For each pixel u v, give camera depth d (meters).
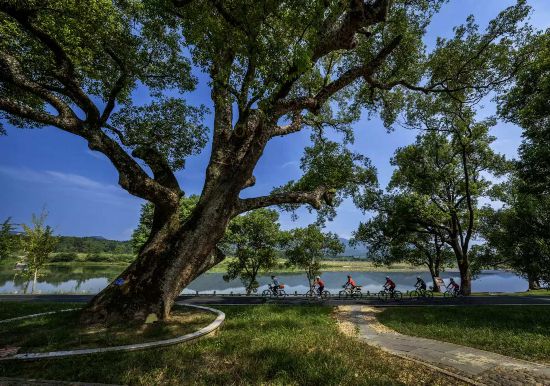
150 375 6.16
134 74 13.03
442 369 7.12
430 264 33.31
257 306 16.66
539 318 13.65
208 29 8.81
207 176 12.62
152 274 10.94
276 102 11.26
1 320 11.28
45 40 10.28
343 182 19.55
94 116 11.18
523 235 27.56
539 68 18.50
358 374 6.45
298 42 9.43
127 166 10.96
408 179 31.23
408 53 16.67
